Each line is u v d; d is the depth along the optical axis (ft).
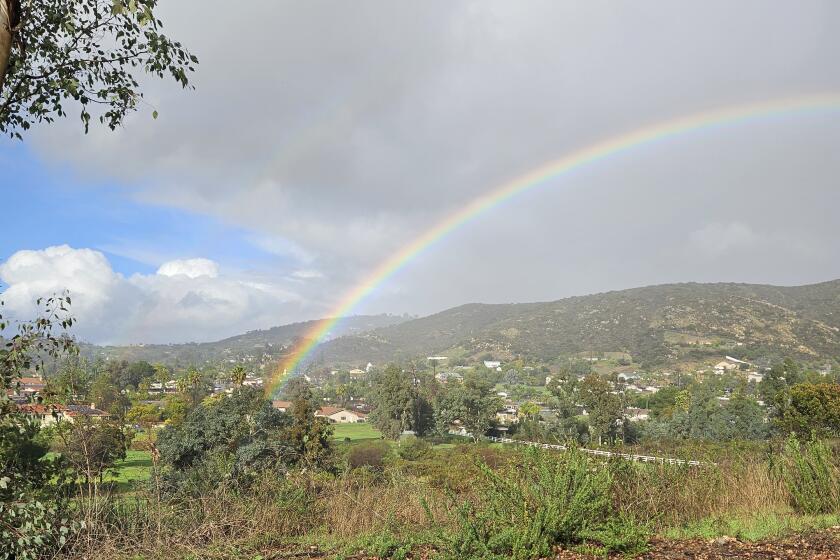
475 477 24.04
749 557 18.07
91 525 19.80
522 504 19.42
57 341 20.13
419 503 25.18
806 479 25.07
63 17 20.66
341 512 26.18
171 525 22.06
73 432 22.53
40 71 21.67
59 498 20.44
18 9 15.03
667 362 561.43
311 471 32.27
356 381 591.78
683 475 25.66
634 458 26.02
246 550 21.20
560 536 19.30
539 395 448.65
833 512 24.09
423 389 301.63
